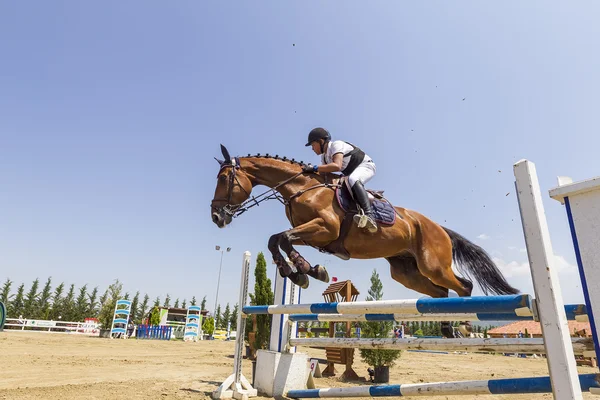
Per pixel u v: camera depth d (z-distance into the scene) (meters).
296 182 3.54
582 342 1.85
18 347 9.93
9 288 39.12
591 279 1.44
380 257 3.69
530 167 1.78
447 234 4.10
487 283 4.04
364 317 3.61
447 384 2.36
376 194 3.65
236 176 3.69
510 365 10.34
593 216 1.47
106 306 24.03
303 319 4.30
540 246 1.67
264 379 4.34
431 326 34.28
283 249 3.08
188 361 8.39
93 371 5.96
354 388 3.07
